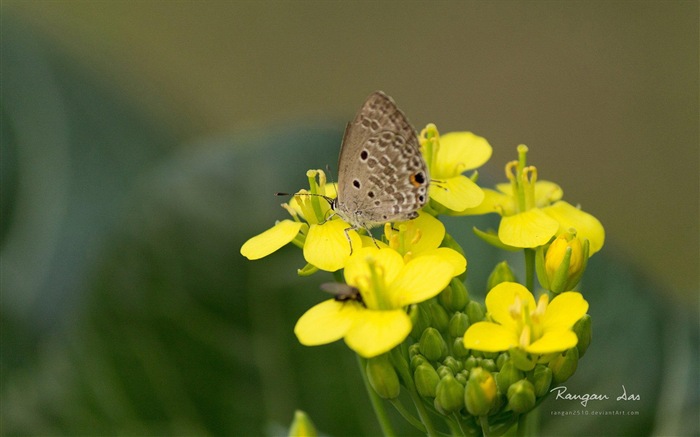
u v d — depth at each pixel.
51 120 0.46
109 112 0.46
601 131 0.62
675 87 0.62
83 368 0.44
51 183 0.46
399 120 0.40
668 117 0.62
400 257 0.40
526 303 0.40
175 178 0.44
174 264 0.44
